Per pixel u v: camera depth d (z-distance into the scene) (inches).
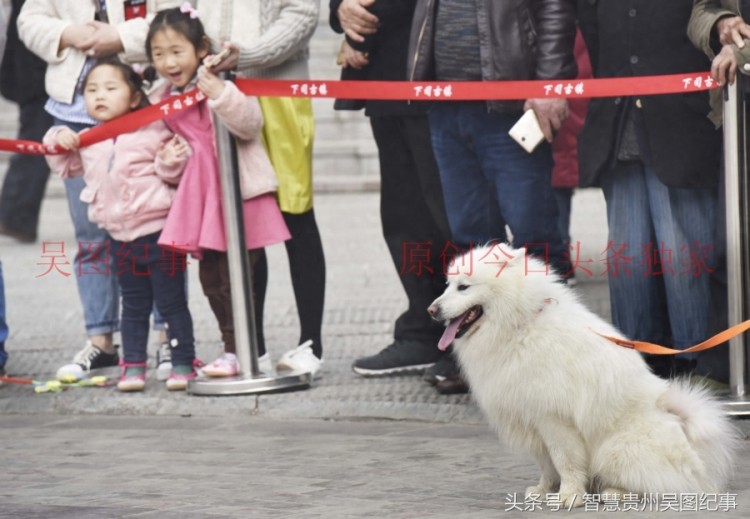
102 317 490.9
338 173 1162.0
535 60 409.1
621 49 397.1
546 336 289.1
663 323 426.6
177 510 296.0
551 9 405.7
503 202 424.5
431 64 426.3
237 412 432.8
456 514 284.8
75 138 450.0
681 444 284.0
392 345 466.6
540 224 423.8
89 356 486.6
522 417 294.4
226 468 347.9
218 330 577.3
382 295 647.8
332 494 310.2
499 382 294.2
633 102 395.9
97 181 446.0
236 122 432.1
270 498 307.4
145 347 462.6
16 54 534.3
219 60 429.1
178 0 466.6
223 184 438.9
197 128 444.8
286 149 453.4
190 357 462.0
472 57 415.5
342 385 452.1
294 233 466.3
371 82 423.2
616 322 415.8
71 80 470.0
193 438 396.2
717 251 399.5
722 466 292.4
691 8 387.9
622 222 408.2
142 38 458.9
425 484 319.6
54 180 1163.9
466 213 436.5
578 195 1038.4
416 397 427.2
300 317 470.3
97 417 441.1
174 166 440.8
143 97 459.8
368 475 332.8
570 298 300.2
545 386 287.0
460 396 424.8
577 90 398.9
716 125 387.9
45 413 451.5
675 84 386.3
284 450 371.9
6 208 900.0
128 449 380.8
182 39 442.3
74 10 473.4
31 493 322.3
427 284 458.0
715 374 400.8
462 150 432.8
